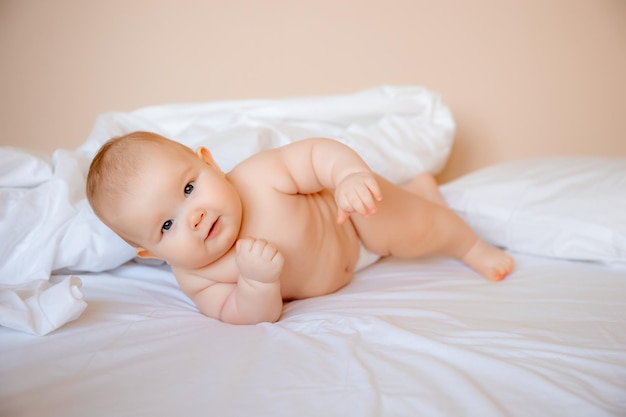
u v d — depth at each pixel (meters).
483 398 0.65
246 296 1.00
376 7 1.95
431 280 1.20
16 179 1.19
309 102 1.67
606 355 0.77
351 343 0.83
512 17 1.91
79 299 0.95
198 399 0.70
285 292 1.16
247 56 1.99
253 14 1.97
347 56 1.98
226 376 0.75
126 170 0.99
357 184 0.95
